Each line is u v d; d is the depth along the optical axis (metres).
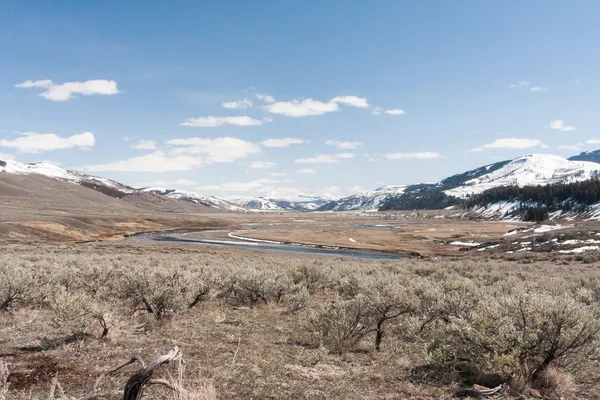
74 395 6.53
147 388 6.92
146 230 137.88
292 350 10.23
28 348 9.37
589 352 8.05
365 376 8.40
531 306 8.34
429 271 30.84
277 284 17.88
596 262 46.06
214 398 6.47
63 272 17.75
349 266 34.75
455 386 7.79
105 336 10.38
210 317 14.04
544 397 7.20
